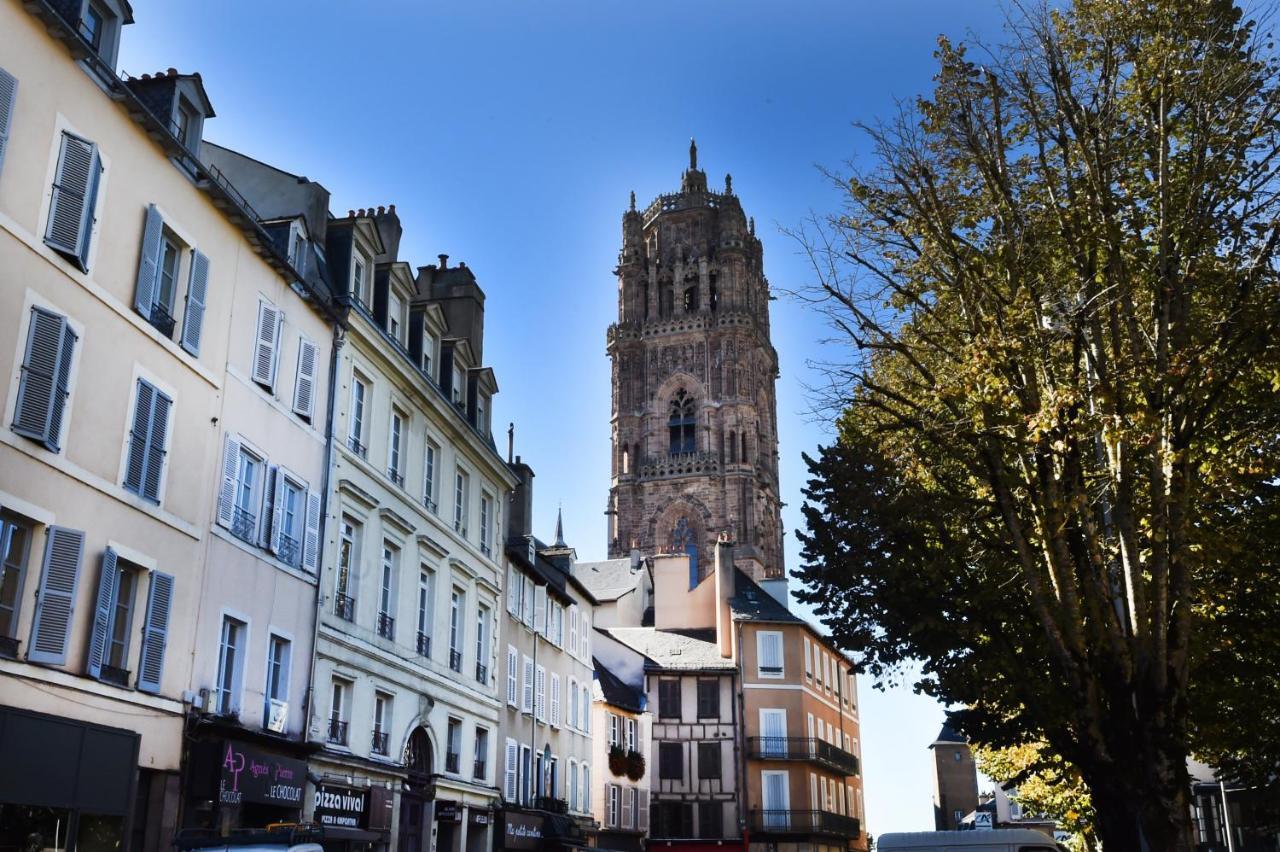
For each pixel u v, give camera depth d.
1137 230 19.41
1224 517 21.39
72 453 17.17
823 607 26.33
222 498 21.33
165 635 19.25
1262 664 21.64
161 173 19.89
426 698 30.28
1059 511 18.59
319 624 24.70
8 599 16.02
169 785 19.12
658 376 116.19
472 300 37.88
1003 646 23.09
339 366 26.34
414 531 29.89
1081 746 19.09
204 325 21.12
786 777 59.31
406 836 28.86
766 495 115.81
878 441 24.61
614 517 112.94
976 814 92.81
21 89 16.38
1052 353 19.19
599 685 51.38
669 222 123.06
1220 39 19.17
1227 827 35.19
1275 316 17.83
